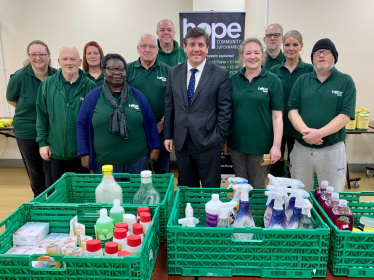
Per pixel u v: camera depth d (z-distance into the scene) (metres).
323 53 1.73
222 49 3.57
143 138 1.83
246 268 0.96
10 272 0.84
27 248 1.01
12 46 4.09
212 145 1.80
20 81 2.37
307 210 1.01
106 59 1.70
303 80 1.89
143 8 3.94
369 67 3.89
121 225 0.95
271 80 1.85
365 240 0.93
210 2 3.70
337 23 3.78
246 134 1.92
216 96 1.82
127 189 1.45
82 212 1.12
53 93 2.06
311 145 1.89
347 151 4.16
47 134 2.17
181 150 1.88
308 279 0.95
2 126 3.65
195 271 0.97
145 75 2.26
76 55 2.04
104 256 0.83
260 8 3.83
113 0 3.93
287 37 2.39
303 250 0.94
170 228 0.94
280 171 2.89
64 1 3.94
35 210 1.13
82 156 1.79
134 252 0.89
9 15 3.99
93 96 1.77
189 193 1.28
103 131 1.73
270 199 1.14
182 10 3.92
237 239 1.00
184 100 1.80
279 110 1.89
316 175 2.08
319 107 1.82
